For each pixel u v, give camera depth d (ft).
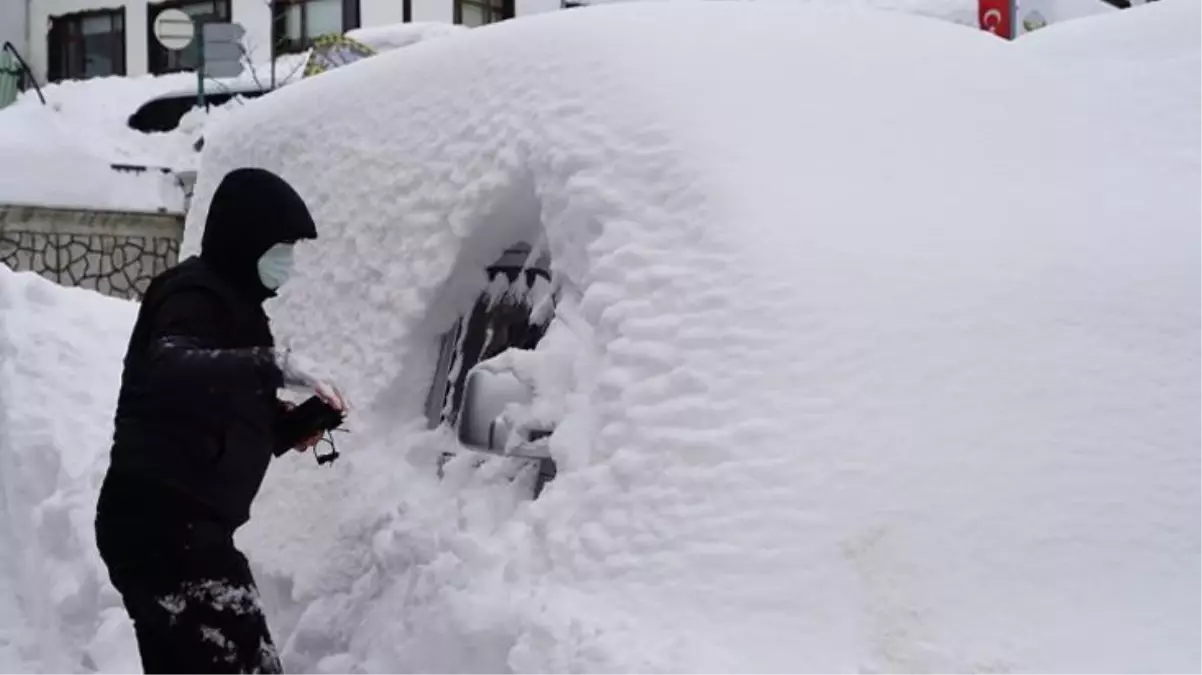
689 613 8.09
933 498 8.21
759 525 8.20
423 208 11.69
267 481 13.21
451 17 73.46
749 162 9.68
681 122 9.90
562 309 10.06
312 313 12.94
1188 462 8.58
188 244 15.97
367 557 11.35
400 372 11.73
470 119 11.43
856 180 9.84
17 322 24.17
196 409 10.43
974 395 8.71
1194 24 13.73
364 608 11.04
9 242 56.75
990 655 7.55
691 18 11.12
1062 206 10.26
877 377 8.68
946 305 9.12
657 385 8.98
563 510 9.20
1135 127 11.90
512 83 11.10
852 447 8.37
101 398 21.72
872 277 9.15
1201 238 10.15
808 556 8.02
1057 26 15.17
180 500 10.52
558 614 8.55
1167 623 7.82
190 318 10.66
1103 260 9.75
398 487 11.31
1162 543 8.23
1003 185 10.29
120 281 58.70
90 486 18.70
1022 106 11.44
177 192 60.23
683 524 8.43
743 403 8.64
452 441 11.28
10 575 19.69
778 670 7.61
